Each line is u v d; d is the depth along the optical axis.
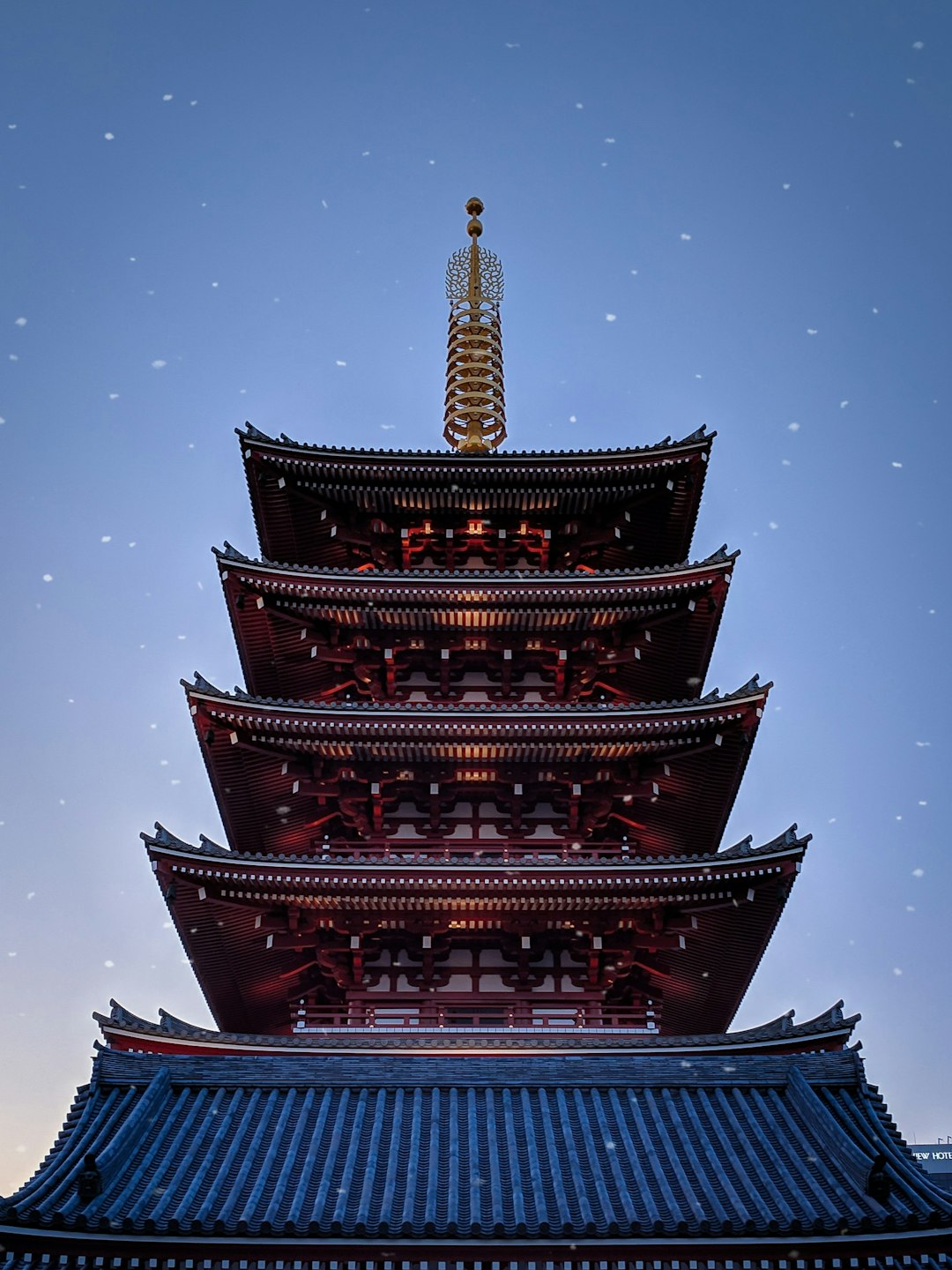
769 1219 22.67
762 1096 27.16
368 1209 23.17
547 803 35.81
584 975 32.72
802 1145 25.39
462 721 33.62
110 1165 23.84
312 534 40.88
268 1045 28.80
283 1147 25.22
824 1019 29.12
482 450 40.41
